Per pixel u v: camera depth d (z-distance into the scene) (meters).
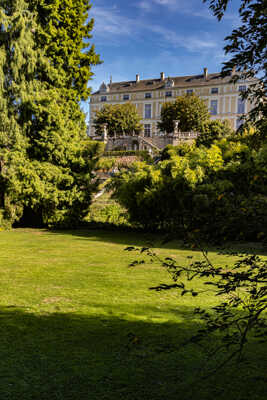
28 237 12.20
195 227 2.21
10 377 2.80
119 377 2.81
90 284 5.60
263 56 2.29
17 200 14.66
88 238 11.93
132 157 32.94
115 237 12.19
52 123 15.33
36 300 4.77
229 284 2.05
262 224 2.11
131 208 13.41
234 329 3.77
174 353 3.22
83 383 2.73
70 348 3.32
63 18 18.55
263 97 2.49
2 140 15.36
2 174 14.68
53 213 14.79
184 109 43.91
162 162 13.34
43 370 2.92
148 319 4.06
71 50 18.83
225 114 52.31
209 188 9.81
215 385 2.71
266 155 6.71
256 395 2.56
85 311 4.34
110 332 3.69
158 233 13.14
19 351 3.26
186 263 7.10
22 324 3.91
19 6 16.39
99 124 50.62
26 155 14.89
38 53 16.73
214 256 7.96
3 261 7.61
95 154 15.63
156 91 58.09
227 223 2.15
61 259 7.86
